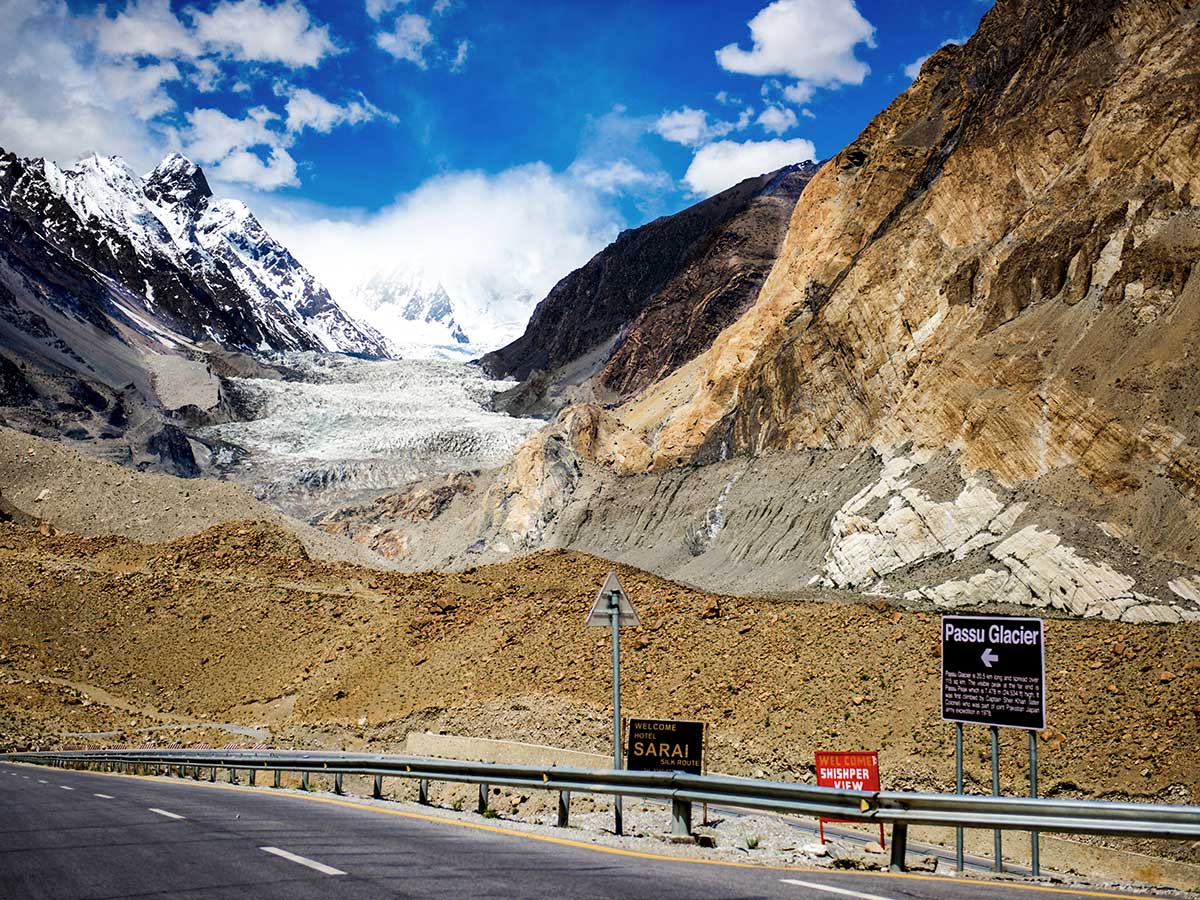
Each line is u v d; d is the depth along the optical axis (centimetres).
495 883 1220
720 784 1712
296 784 3706
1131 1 10819
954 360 9419
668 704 3822
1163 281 8281
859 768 2159
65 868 1309
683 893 1174
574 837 1747
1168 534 7219
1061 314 8931
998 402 8719
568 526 15012
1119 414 7825
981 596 7731
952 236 11012
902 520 8894
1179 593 6862
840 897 1176
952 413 9212
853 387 11506
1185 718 2902
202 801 2267
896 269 11331
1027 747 3020
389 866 1334
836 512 10175
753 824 2525
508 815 2478
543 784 1980
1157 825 1316
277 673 5425
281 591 6303
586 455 17175
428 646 5044
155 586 6506
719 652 4084
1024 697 1884
